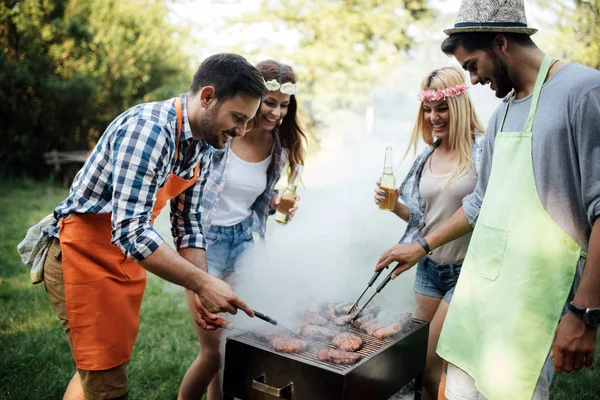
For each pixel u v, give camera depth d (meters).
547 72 1.62
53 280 1.91
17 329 3.53
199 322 2.15
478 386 1.76
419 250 2.18
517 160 1.67
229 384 1.90
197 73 1.80
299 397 1.72
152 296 4.43
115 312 1.88
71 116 11.19
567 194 1.57
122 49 11.69
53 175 10.88
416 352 2.14
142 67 12.12
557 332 1.54
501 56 1.65
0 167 10.83
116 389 1.94
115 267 1.87
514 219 1.66
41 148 11.20
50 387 2.78
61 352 3.23
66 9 11.20
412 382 2.81
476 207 2.05
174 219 2.22
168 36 13.10
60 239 1.85
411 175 2.69
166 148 1.74
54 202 8.69
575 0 7.48
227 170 2.47
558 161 1.56
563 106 1.54
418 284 2.64
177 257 1.73
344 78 11.87
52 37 10.84
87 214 1.83
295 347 1.79
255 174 2.57
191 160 1.93
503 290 1.69
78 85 10.52
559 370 1.54
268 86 2.38
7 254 5.31
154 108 1.78
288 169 2.78
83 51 11.04
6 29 10.66
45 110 11.03
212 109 1.75
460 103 2.44
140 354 3.28
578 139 1.50
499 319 1.69
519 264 1.65
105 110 11.68
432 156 2.64
